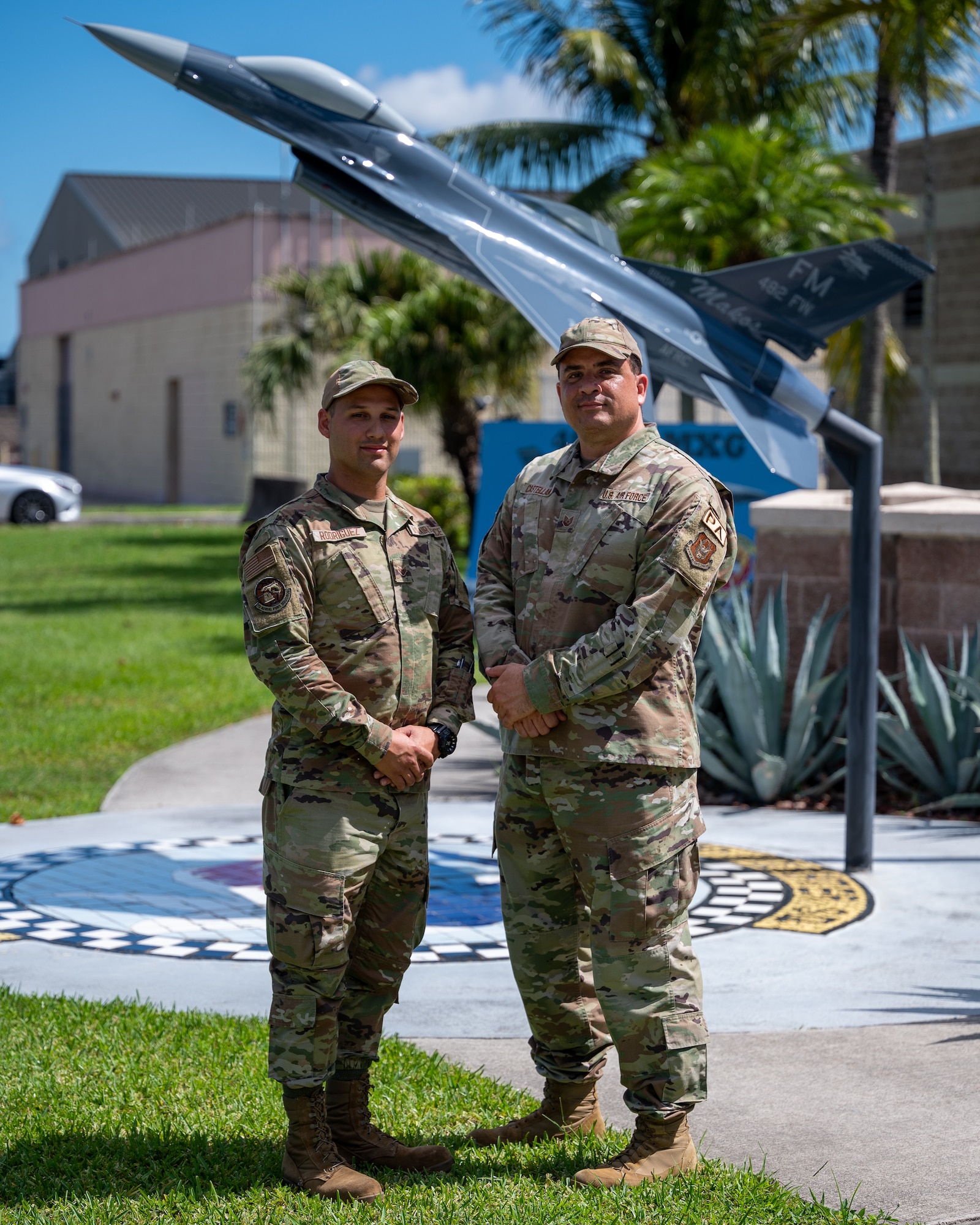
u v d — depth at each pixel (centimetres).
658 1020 338
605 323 360
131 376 4578
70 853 702
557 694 340
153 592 2045
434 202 656
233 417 3847
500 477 1388
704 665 914
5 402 6556
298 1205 324
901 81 1759
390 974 358
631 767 342
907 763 831
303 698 333
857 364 1988
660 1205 321
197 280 4031
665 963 340
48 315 5378
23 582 2173
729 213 1623
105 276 4766
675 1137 344
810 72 2088
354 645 346
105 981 505
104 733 1077
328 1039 338
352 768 341
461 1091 403
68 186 5259
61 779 921
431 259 677
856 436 668
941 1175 350
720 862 686
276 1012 338
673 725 346
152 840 734
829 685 873
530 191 2431
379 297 2384
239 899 615
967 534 853
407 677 351
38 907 600
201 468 4078
